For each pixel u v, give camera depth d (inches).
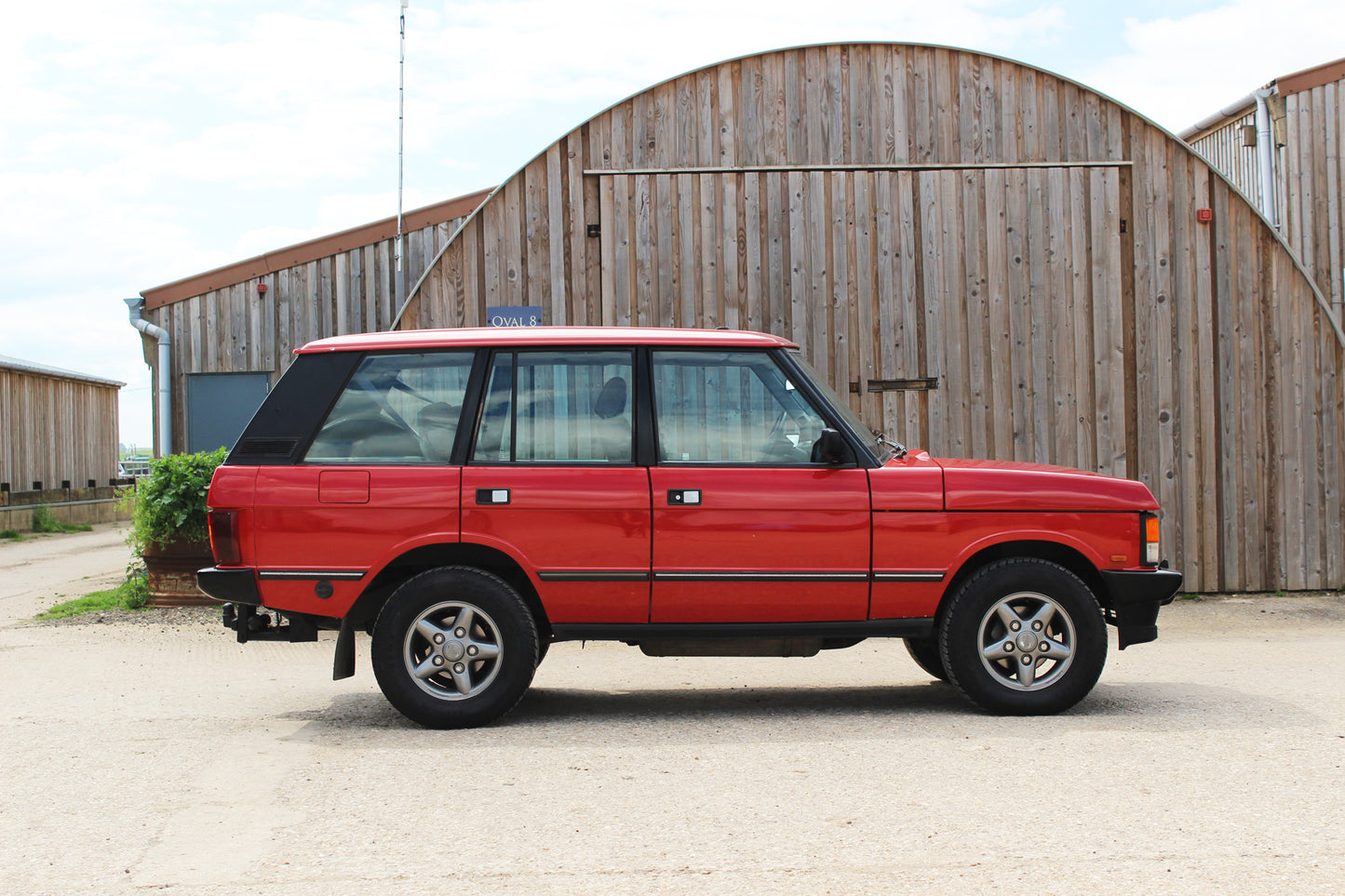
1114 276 388.5
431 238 563.2
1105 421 386.9
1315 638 315.9
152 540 389.4
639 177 391.2
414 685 214.2
